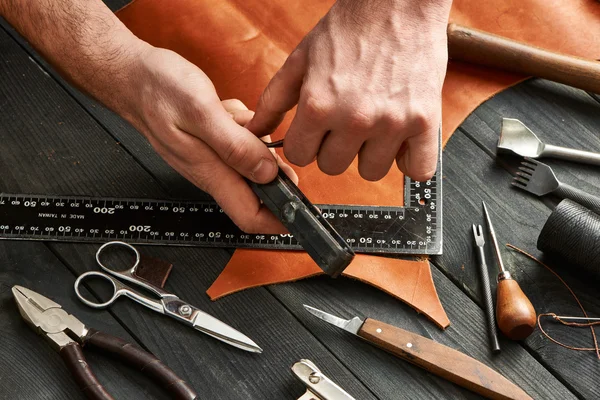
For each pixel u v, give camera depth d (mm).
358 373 1257
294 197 1142
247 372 1257
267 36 1609
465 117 1517
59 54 1265
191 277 1352
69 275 1348
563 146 1495
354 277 1334
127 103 1250
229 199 1233
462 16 1629
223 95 1553
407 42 1013
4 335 1279
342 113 993
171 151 1226
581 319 1300
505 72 1566
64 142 1487
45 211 1399
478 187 1446
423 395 1238
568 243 1277
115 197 1422
